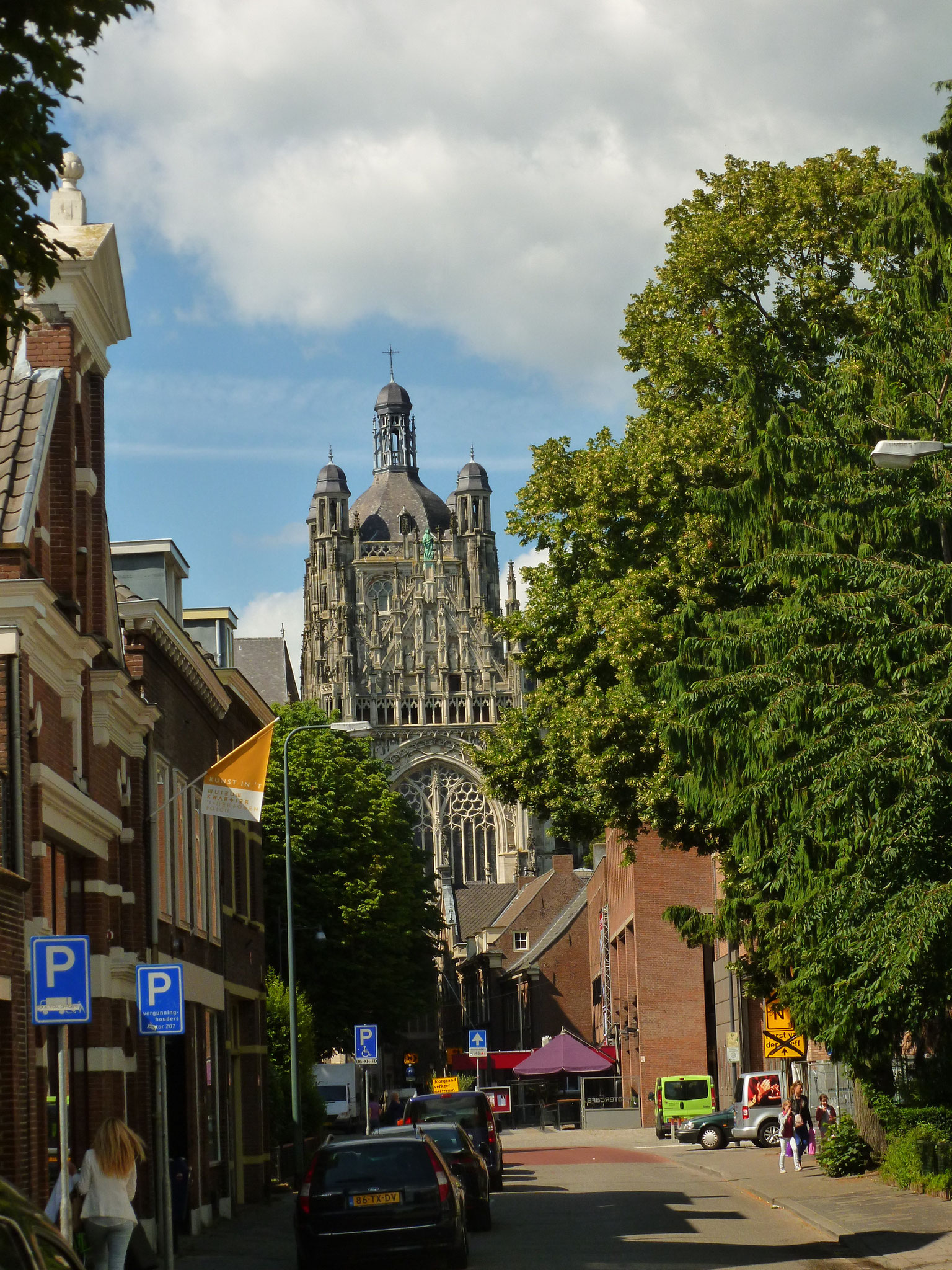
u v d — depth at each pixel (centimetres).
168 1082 3503
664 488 4034
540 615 4312
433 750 16312
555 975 12756
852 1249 2592
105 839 2770
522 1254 2748
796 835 2467
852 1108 5456
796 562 2431
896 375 2655
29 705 2248
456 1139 3281
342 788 7969
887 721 2214
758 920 3722
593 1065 8388
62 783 2397
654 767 3944
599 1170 5422
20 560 2272
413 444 19162
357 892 7788
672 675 3084
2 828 2117
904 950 2172
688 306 4247
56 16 1173
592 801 4231
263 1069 4634
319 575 17275
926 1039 3788
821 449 2605
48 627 2302
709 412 3988
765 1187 4069
